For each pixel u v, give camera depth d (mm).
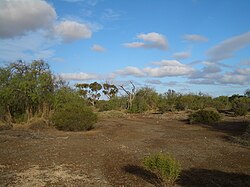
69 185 9188
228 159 13164
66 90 31172
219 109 52062
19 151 14633
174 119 37750
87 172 10719
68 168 11258
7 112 28297
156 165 8930
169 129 26125
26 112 28547
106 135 21406
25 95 28016
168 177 8844
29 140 18500
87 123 24203
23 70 28812
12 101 27688
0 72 27672
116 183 9398
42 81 28281
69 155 13641
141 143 17719
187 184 9242
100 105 58344
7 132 22547
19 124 27609
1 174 10352
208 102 55625
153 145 16938
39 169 11086
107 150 15031
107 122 32750
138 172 10719
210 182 9516
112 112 43469
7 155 13617
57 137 20141
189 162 12438
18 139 18828
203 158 13328
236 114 38438
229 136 20469
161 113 48688
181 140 19047
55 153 14109
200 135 21672
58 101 29312
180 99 55000
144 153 14391
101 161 12477
